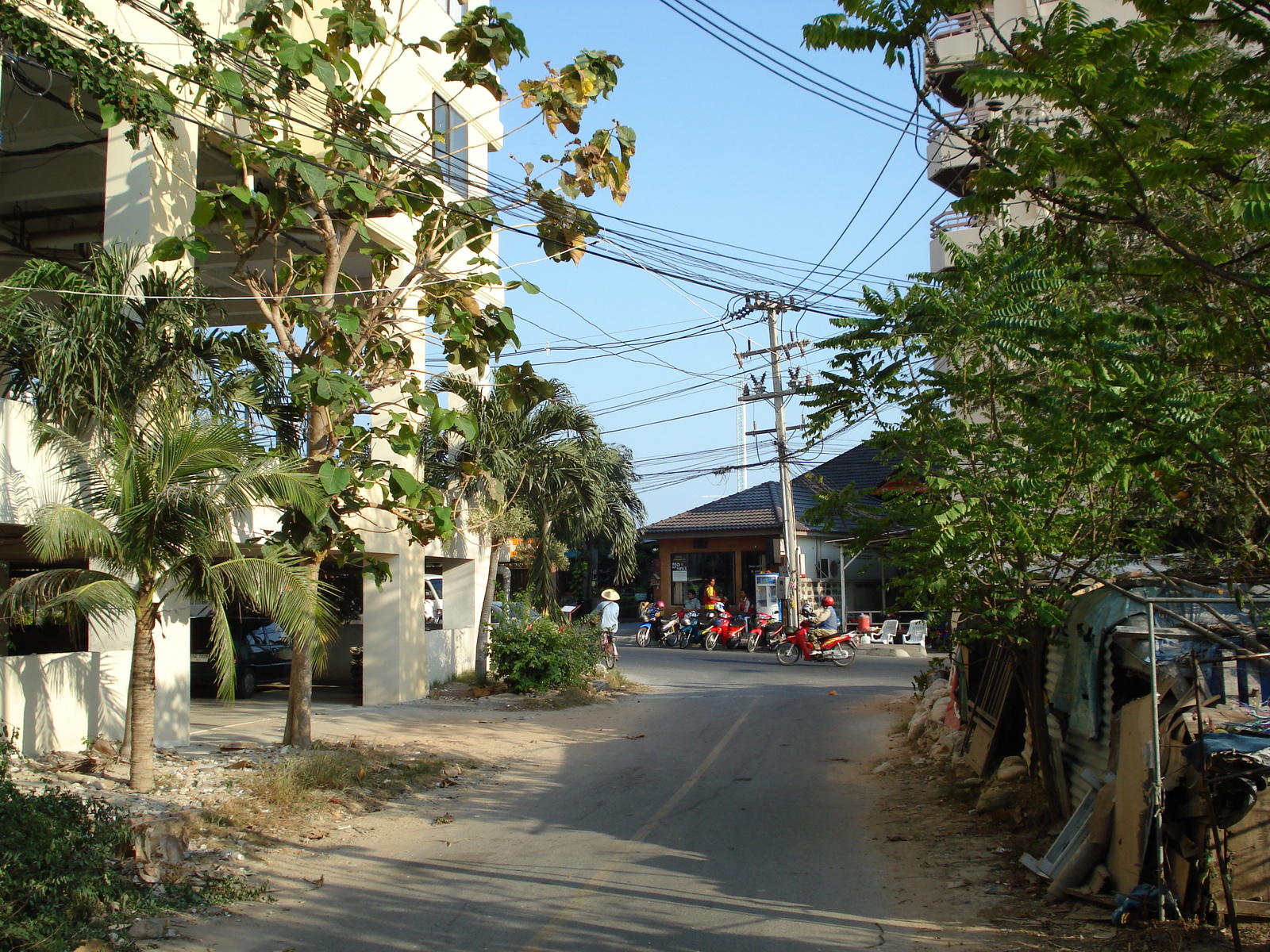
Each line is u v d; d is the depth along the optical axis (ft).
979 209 17.22
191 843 24.66
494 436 55.93
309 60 32.37
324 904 21.15
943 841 25.94
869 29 16.66
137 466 26.96
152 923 18.99
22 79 33.65
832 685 68.28
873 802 31.32
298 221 34.37
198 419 30.25
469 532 60.90
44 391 29.96
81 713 32.63
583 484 64.28
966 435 22.76
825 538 122.52
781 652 86.02
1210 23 14.71
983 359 23.59
